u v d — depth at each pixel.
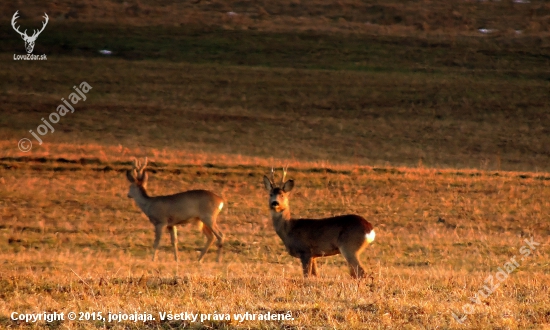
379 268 64.69
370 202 105.94
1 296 46.31
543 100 195.88
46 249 77.50
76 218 92.56
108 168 117.19
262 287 47.59
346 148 158.00
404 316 40.97
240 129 168.12
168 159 126.38
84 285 47.75
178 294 45.78
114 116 171.12
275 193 57.09
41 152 125.75
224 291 46.50
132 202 101.00
